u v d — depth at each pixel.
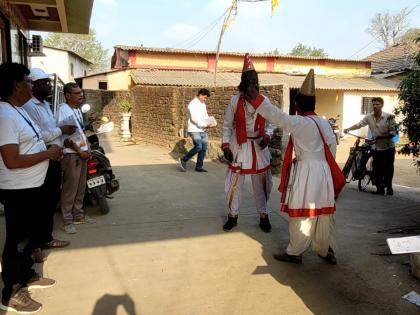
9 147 3.00
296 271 3.97
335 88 20.41
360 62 25.72
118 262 4.14
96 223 5.31
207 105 10.98
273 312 3.26
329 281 3.76
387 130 6.88
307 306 3.34
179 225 5.29
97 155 5.79
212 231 5.07
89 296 3.47
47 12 9.92
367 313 3.23
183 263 4.14
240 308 3.32
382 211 5.95
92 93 23.31
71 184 4.87
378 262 4.13
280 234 5.00
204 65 23.83
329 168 3.85
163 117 13.05
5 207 3.15
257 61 24.72
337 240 4.74
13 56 8.62
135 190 7.09
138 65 22.91
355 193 7.20
